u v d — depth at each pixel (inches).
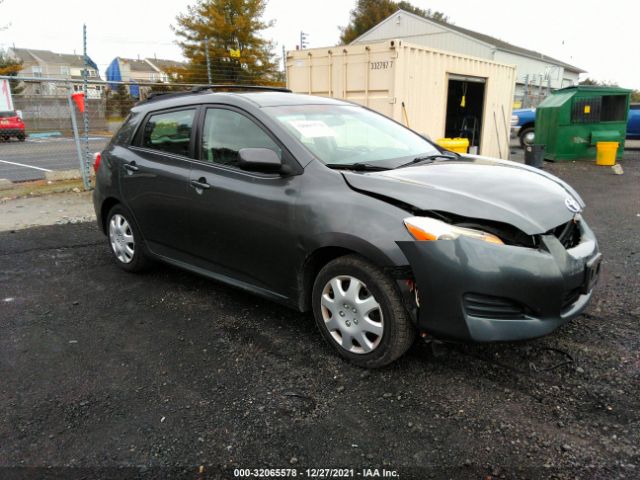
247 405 108.0
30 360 129.3
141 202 171.5
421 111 395.9
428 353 126.5
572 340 131.6
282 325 145.6
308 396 110.6
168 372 122.1
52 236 250.5
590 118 544.7
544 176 138.2
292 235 125.1
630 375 114.7
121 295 171.6
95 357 130.3
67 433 100.3
